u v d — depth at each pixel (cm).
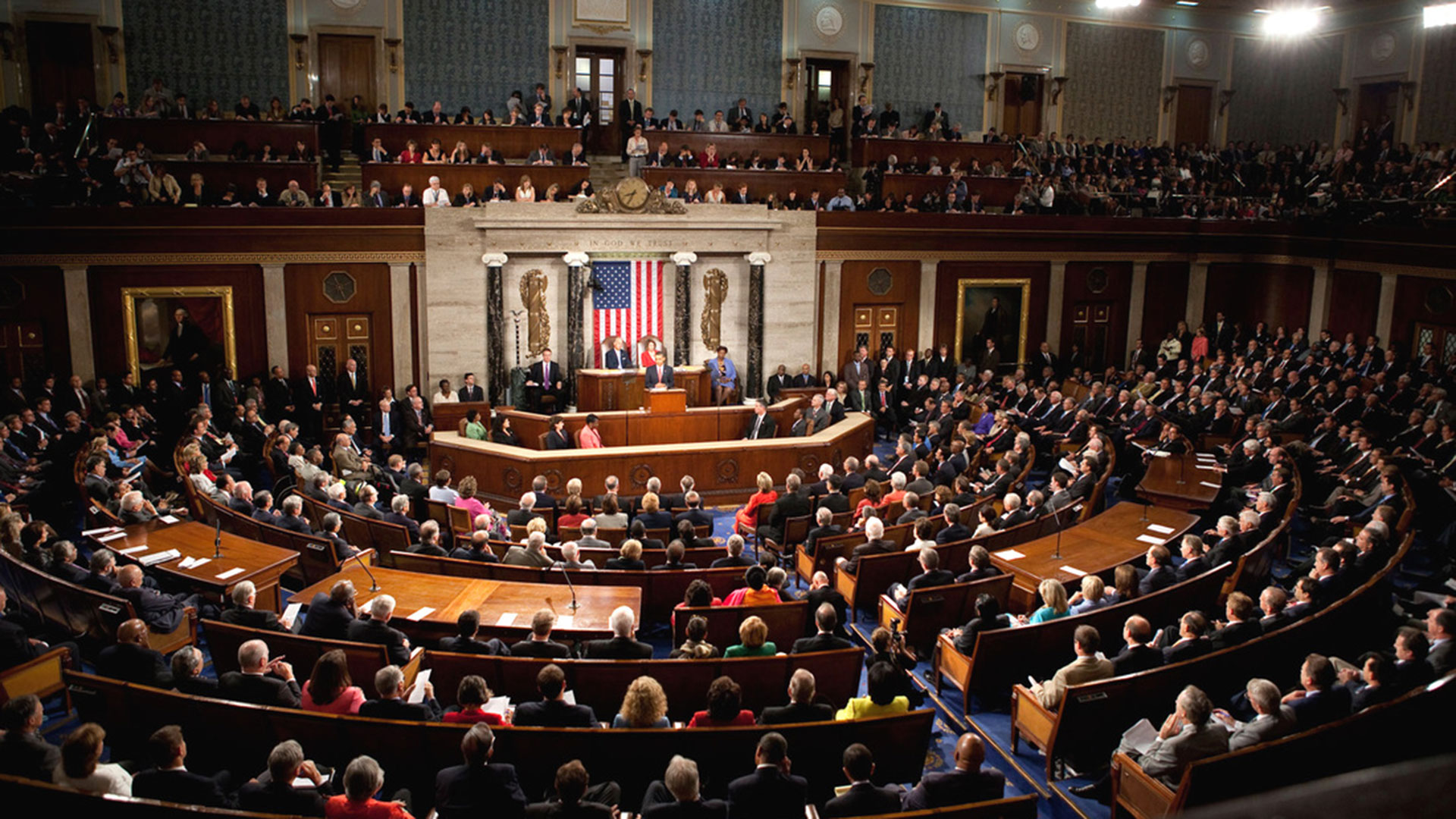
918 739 649
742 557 984
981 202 2267
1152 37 2762
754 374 2070
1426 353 2028
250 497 1175
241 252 1775
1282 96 2892
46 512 1342
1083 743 723
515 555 959
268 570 947
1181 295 2439
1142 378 2033
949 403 1842
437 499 1252
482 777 537
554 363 1905
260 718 619
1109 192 2445
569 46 2325
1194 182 2630
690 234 1970
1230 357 2236
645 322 2014
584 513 1183
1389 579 911
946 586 898
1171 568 930
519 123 2170
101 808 491
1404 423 1656
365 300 1869
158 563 948
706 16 2405
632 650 750
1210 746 616
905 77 2570
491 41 2284
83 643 856
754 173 2134
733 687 634
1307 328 2328
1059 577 966
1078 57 2705
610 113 2402
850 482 1325
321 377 1812
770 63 2466
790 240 2047
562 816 506
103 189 1734
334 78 2217
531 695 730
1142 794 626
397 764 616
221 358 1806
